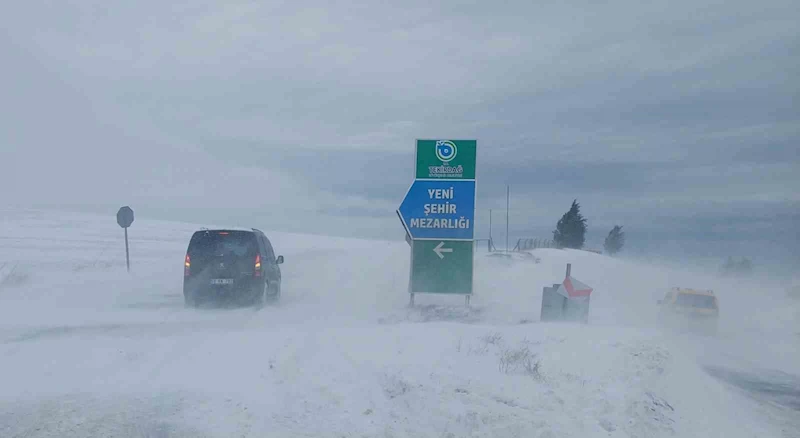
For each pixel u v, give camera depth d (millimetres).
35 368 10281
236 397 8766
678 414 9320
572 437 7805
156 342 12352
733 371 15016
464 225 19906
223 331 14445
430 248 19984
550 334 12781
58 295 21641
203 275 19438
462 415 8047
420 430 7875
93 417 8070
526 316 18859
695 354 16938
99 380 9602
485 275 31938
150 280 26438
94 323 15781
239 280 19438
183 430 7734
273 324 16250
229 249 19656
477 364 10070
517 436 7727
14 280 24344
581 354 10977
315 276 29516
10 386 9336
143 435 7598
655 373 10375
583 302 16203
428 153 19984
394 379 9164
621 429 8258
